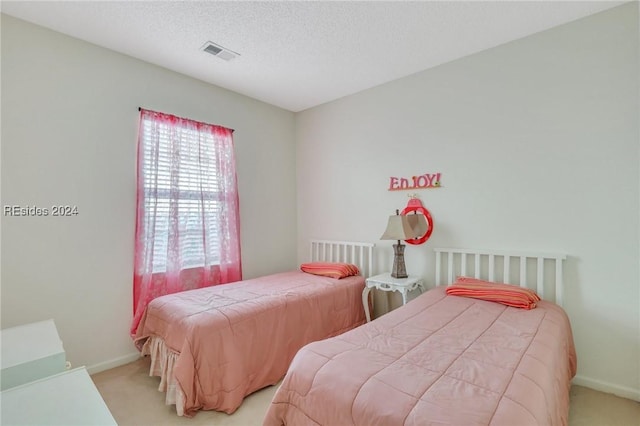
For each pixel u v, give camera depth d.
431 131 2.83
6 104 2.03
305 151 3.95
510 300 2.01
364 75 2.97
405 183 3.01
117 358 2.46
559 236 2.21
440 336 1.53
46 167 2.17
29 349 1.33
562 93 2.20
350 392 1.09
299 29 2.21
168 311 2.10
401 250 2.81
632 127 1.97
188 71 2.87
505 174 2.44
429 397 1.01
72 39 2.29
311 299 2.51
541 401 1.03
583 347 2.12
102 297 2.40
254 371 2.05
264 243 3.65
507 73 2.42
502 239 2.46
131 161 2.57
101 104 2.42
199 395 1.82
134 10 1.99
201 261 2.96
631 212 1.97
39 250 2.14
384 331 1.60
